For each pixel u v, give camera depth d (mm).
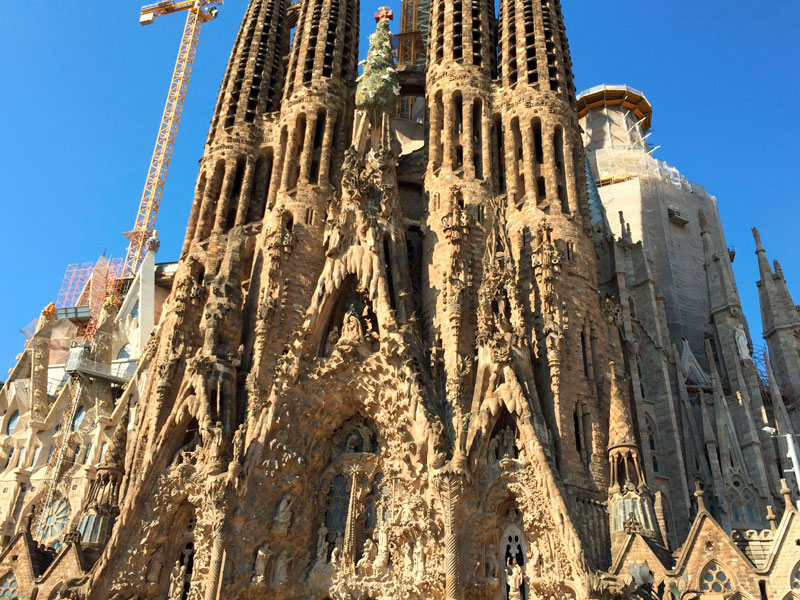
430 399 46281
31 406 76500
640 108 93562
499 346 46219
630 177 80812
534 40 61844
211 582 42156
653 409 57656
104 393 76562
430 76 63438
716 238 80312
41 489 70938
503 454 44344
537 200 54656
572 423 46094
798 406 66000
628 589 36562
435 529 42406
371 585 44656
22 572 50906
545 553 40875
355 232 52781
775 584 39562
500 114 59969
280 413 47250
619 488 43469
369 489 48031
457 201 54719
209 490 44594
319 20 69438
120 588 44844
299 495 46969
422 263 56500
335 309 51531
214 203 62031
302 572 46094
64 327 98625
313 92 64188
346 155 56500
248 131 64500
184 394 49594
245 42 70938
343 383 48625
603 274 64000
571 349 48688
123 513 46531
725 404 58250
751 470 56312
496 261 50781
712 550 40656
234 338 53000
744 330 71812
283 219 57344
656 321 61531
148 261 90625
